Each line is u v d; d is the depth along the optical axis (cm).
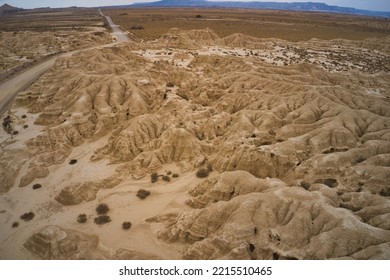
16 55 15288
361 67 13238
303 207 4106
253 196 4303
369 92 9344
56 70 10381
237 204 4288
